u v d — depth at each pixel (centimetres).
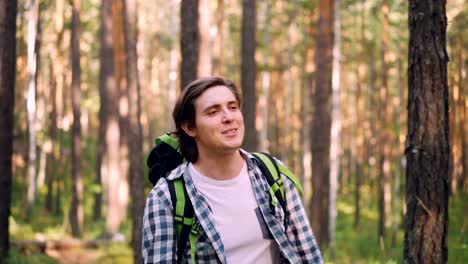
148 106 3588
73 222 1911
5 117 949
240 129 219
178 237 215
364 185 3666
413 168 461
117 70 1956
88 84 3650
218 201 217
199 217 214
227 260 214
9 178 979
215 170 219
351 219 2723
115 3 1867
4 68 938
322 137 1511
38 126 2712
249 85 1370
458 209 941
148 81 3612
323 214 1573
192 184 219
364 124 3506
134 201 1122
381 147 2081
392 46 2544
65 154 2992
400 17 2047
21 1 2250
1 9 927
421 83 457
